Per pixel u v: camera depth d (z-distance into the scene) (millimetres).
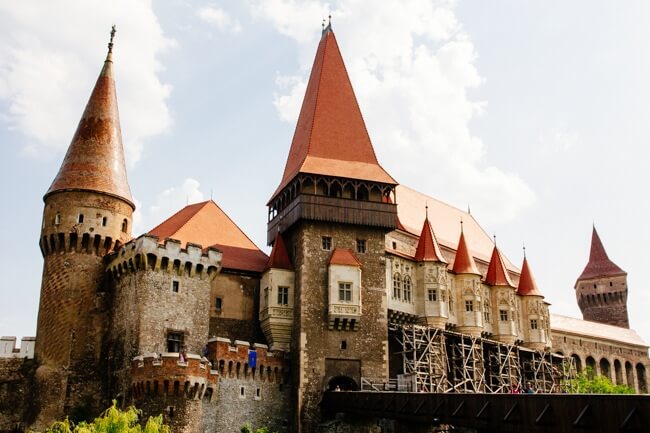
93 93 64688
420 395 43688
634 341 118688
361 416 55031
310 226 62375
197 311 57438
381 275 63344
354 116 69562
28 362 58281
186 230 63906
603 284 134250
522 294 86438
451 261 80812
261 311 61906
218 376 52312
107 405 55375
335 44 74062
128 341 54625
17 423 56625
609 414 28344
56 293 57875
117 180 62062
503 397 35594
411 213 81625
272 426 55719
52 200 60000
